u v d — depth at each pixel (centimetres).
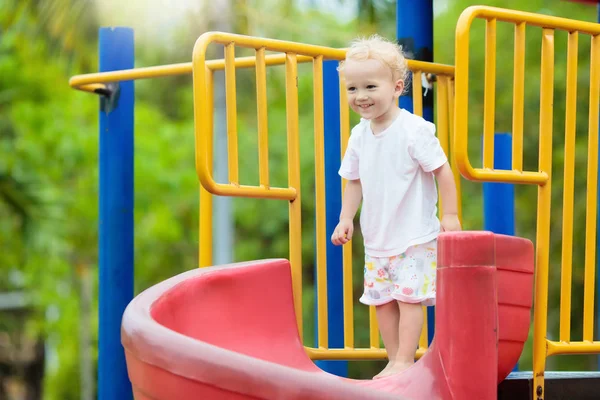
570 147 411
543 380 396
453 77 504
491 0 2061
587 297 418
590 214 421
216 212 1658
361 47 409
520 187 1859
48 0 1343
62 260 2178
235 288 375
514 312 362
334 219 512
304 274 2277
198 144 401
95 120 2228
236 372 250
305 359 386
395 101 419
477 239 306
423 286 405
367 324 2050
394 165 412
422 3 519
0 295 2547
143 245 2405
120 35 562
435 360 313
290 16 1933
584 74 1706
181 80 2772
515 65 393
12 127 2122
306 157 2222
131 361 278
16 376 2602
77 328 2405
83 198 2180
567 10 1984
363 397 244
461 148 366
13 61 2077
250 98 2317
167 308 331
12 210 1805
